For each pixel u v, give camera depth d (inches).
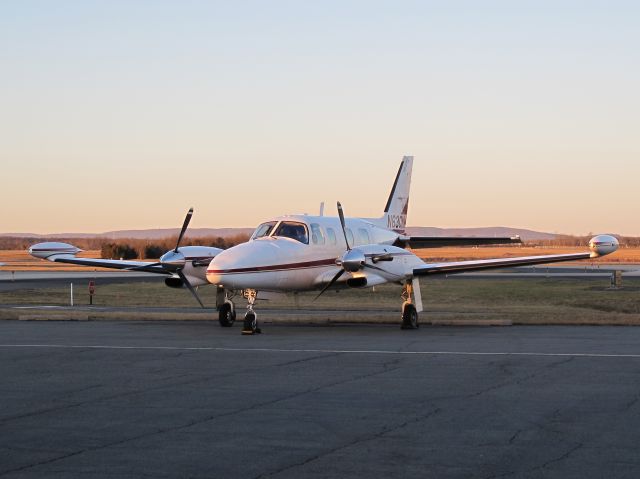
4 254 6072.8
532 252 6392.7
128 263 1010.1
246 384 501.0
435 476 296.0
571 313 1195.9
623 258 5812.0
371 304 1505.9
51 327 915.4
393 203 1188.5
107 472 301.6
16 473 300.2
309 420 392.8
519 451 331.3
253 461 316.8
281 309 1305.4
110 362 605.9
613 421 388.5
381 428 374.6
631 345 710.5
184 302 1540.4
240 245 855.7
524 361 604.7
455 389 480.1
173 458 321.4
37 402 441.1
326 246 917.2
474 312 1240.8
